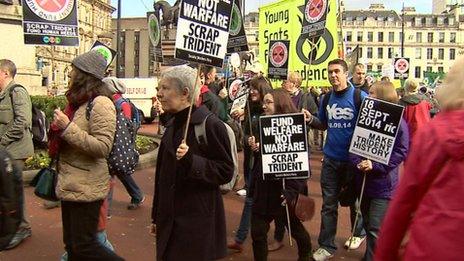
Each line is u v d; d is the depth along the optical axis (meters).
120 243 6.22
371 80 16.39
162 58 13.37
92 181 4.02
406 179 2.31
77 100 4.07
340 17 12.45
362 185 5.07
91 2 87.69
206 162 3.57
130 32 57.19
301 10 10.00
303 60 9.81
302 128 5.04
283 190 4.95
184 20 4.02
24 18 9.75
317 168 12.04
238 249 6.00
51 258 5.61
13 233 3.02
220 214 3.81
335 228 5.62
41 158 9.60
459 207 2.10
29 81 15.27
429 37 124.56
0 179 2.93
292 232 5.16
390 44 124.38
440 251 2.11
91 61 4.09
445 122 2.21
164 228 3.68
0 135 5.80
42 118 6.44
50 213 7.39
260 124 5.10
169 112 3.77
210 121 3.66
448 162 2.15
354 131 5.14
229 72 17.48
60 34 10.01
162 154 3.82
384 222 2.42
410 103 7.16
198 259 3.60
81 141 3.86
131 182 7.75
